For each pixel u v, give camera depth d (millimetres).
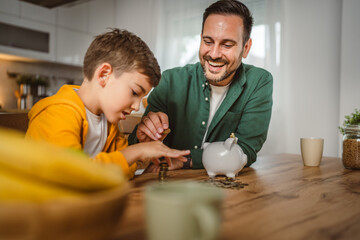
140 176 832
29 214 234
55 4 2172
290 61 3021
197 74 1380
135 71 823
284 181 798
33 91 4082
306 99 2939
